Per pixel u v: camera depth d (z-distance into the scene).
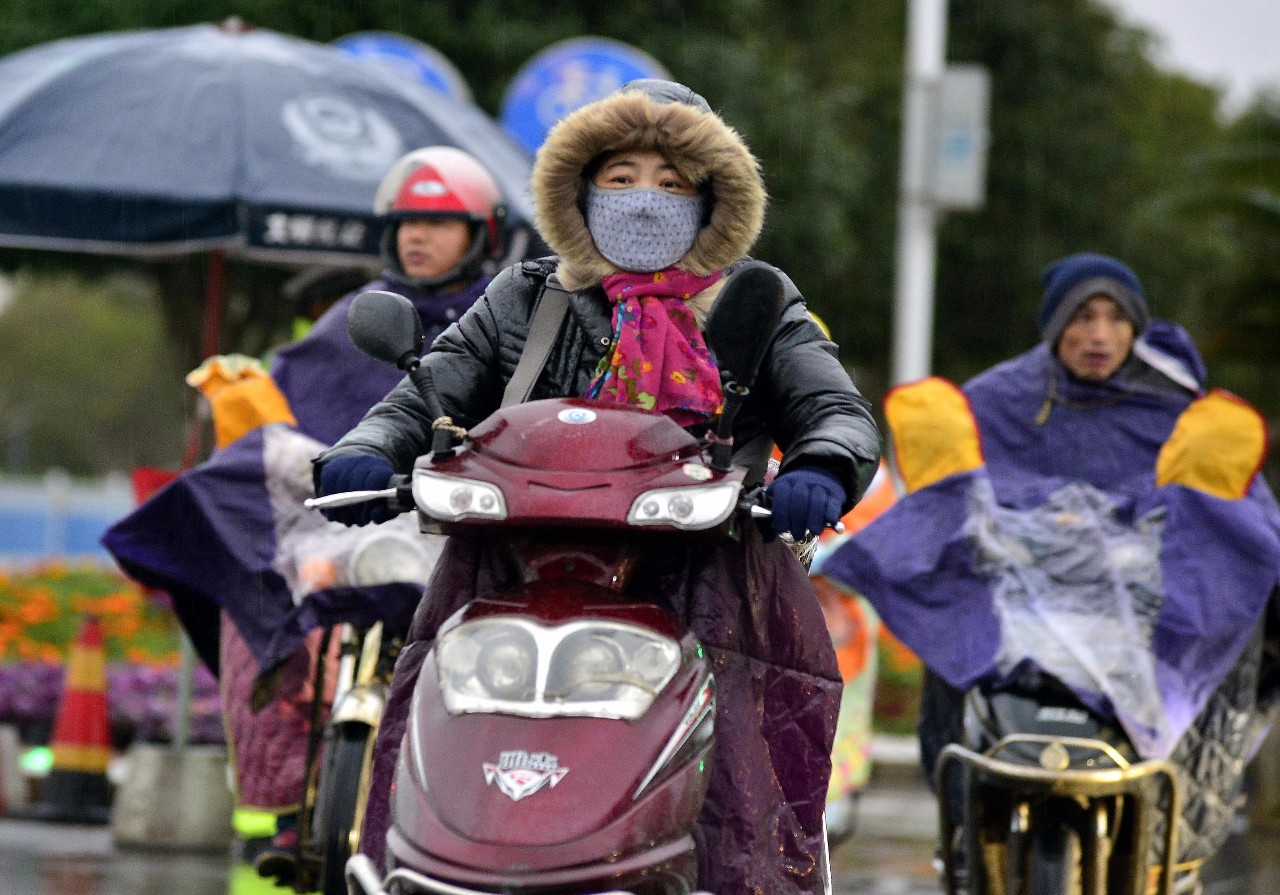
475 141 24.39
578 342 9.72
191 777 22.22
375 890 8.02
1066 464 14.95
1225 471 14.04
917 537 14.34
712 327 8.40
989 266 70.50
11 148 22.00
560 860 7.62
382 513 8.98
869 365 69.81
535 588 8.45
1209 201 42.84
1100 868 13.13
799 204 49.47
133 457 176.62
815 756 9.09
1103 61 72.00
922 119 39.56
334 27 41.88
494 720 7.92
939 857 14.69
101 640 26.08
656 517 8.18
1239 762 14.09
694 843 8.50
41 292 174.50
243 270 39.16
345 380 15.52
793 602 9.14
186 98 22.67
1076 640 13.49
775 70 49.66
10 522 77.19
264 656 14.23
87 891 18.69
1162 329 15.43
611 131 9.47
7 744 26.22
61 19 40.28
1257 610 13.74
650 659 8.13
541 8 44.91
